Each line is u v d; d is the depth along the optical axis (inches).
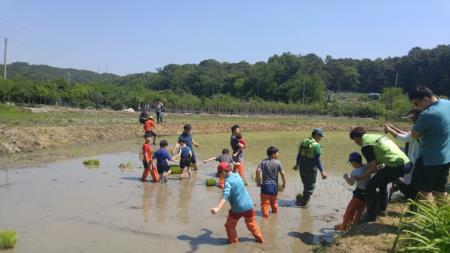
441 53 4522.6
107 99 2778.1
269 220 389.4
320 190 533.0
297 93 4195.4
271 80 4658.0
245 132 1648.6
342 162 805.9
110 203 426.9
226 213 405.7
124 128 1180.5
